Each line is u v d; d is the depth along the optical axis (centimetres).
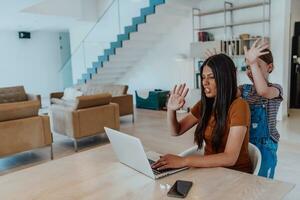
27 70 1000
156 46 755
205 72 144
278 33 531
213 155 134
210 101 150
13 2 530
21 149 354
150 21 666
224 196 104
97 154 163
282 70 536
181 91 161
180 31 689
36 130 367
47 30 1019
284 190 108
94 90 696
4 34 933
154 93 720
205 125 153
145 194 110
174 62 718
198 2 639
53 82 1076
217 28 616
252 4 548
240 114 135
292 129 473
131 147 130
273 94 163
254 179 119
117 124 478
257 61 155
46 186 124
